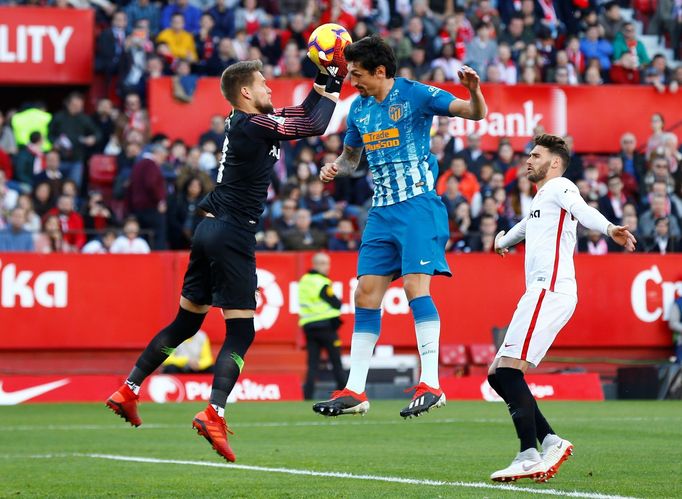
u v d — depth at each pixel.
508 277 71.56
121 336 67.81
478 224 74.12
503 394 28.61
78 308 67.50
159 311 68.31
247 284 28.12
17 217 69.00
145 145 77.38
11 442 41.38
